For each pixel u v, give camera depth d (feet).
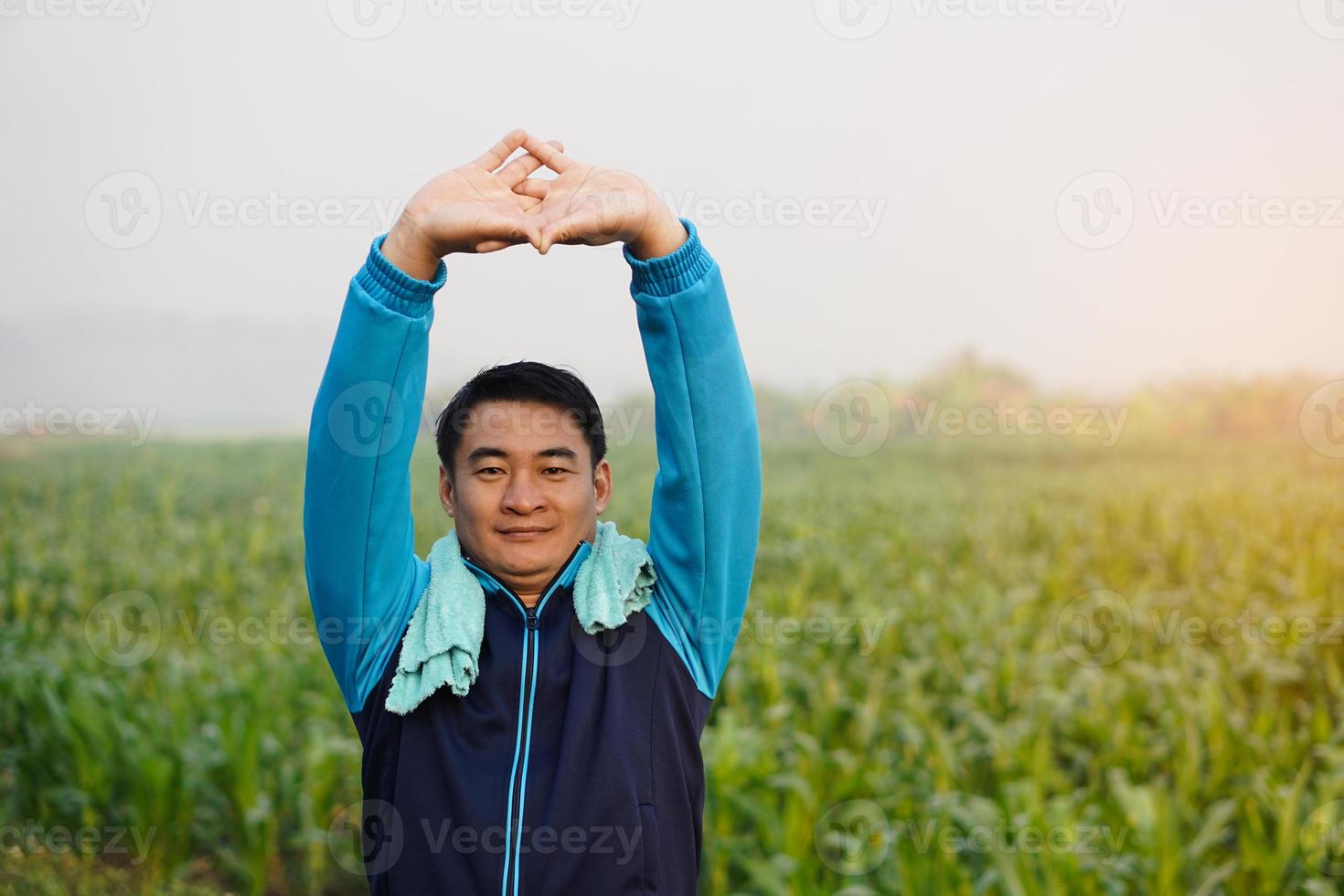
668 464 6.30
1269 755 20.08
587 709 6.04
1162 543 38.93
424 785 5.92
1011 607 30.01
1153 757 20.63
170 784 17.89
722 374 6.11
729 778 17.69
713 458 6.17
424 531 24.90
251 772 17.83
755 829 18.33
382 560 6.24
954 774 19.54
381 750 6.19
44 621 28.53
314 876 17.37
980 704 23.11
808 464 60.49
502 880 5.71
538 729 6.06
